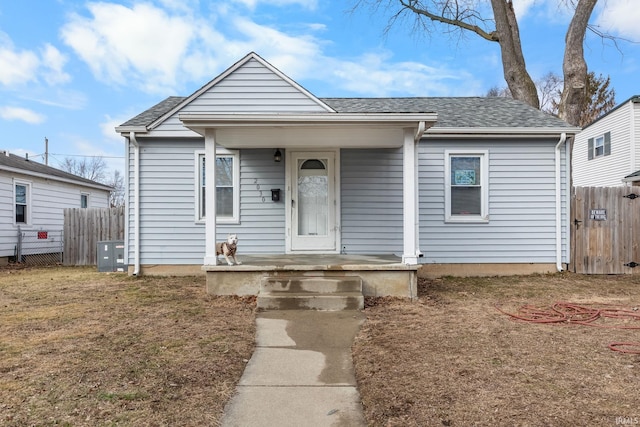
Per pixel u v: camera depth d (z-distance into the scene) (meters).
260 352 3.92
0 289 7.14
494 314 5.22
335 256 7.93
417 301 6.04
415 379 3.16
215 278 6.36
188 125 6.25
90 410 2.64
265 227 8.43
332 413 2.70
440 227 8.47
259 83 8.09
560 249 8.48
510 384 3.01
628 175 15.66
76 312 5.35
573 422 2.44
